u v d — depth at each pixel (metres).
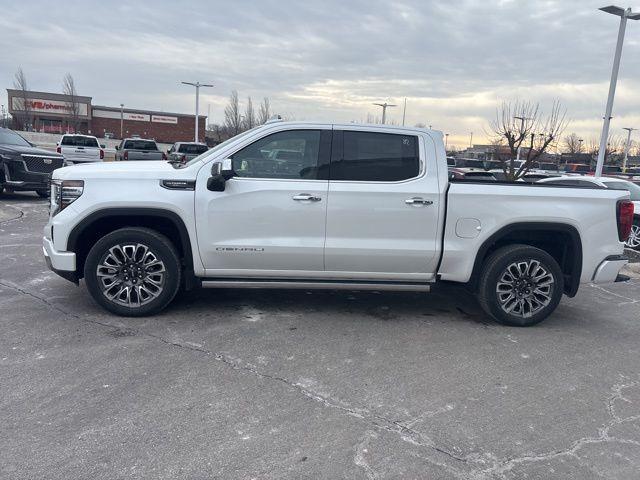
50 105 64.44
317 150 5.27
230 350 4.62
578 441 3.43
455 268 5.44
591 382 4.33
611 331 5.68
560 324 5.83
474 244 5.39
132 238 5.16
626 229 5.62
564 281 5.75
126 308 5.28
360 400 3.84
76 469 2.94
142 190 5.11
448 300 6.47
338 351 4.71
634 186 11.68
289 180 5.21
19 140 15.42
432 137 5.38
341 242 5.25
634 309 6.67
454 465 3.12
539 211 5.40
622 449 3.37
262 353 4.59
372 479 2.95
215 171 5.03
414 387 4.08
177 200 5.12
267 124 5.29
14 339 4.67
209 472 2.96
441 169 5.37
